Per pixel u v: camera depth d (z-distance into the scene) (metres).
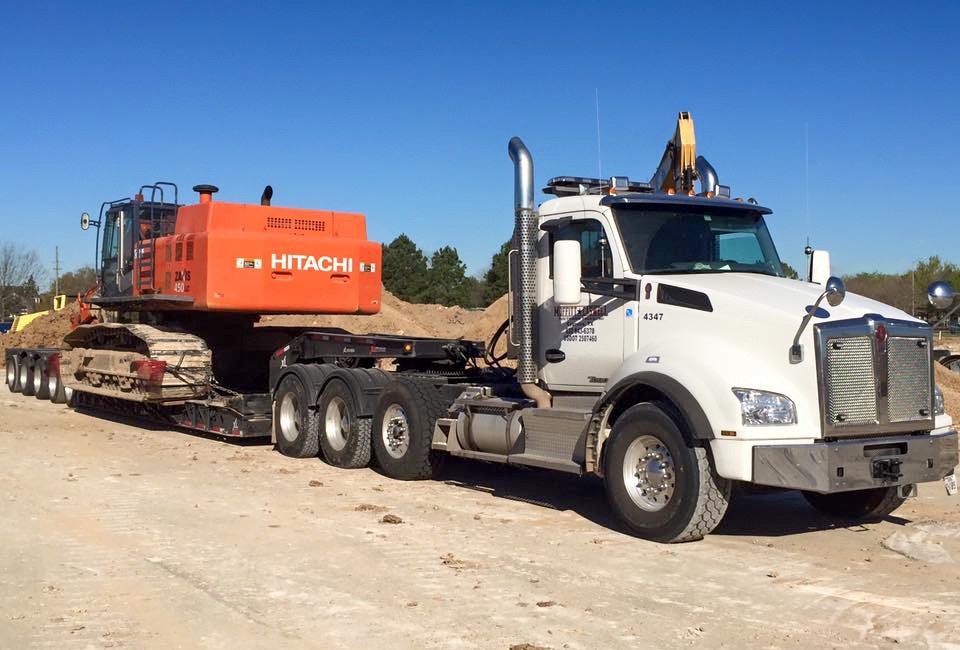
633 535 7.72
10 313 74.56
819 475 6.93
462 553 7.08
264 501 9.06
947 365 23.00
